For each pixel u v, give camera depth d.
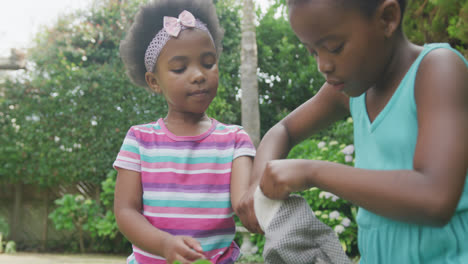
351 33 0.77
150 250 1.15
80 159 6.46
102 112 6.46
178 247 1.04
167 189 1.28
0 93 6.55
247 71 5.80
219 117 6.56
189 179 1.29
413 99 0.86
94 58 6.96
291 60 7.98
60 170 6.46
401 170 0.76
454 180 0.71
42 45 6.82
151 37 1.39
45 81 6.50
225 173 1.31
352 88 0.85
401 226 0.91
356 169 0.80
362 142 1.01
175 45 1.25
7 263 5.31
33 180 6.64
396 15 0.79
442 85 0.79
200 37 1.27
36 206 6.91
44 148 6.48
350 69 0.80
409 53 0.91
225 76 6.91
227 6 7.23
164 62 1.28
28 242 6.86
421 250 0.88
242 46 5.87
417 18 4.41
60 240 6.75
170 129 1.37
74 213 6.21
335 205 4.75
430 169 0.72
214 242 1.27
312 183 0.85
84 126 6.48
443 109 0.77
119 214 1.25
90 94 6.48
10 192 6.96
